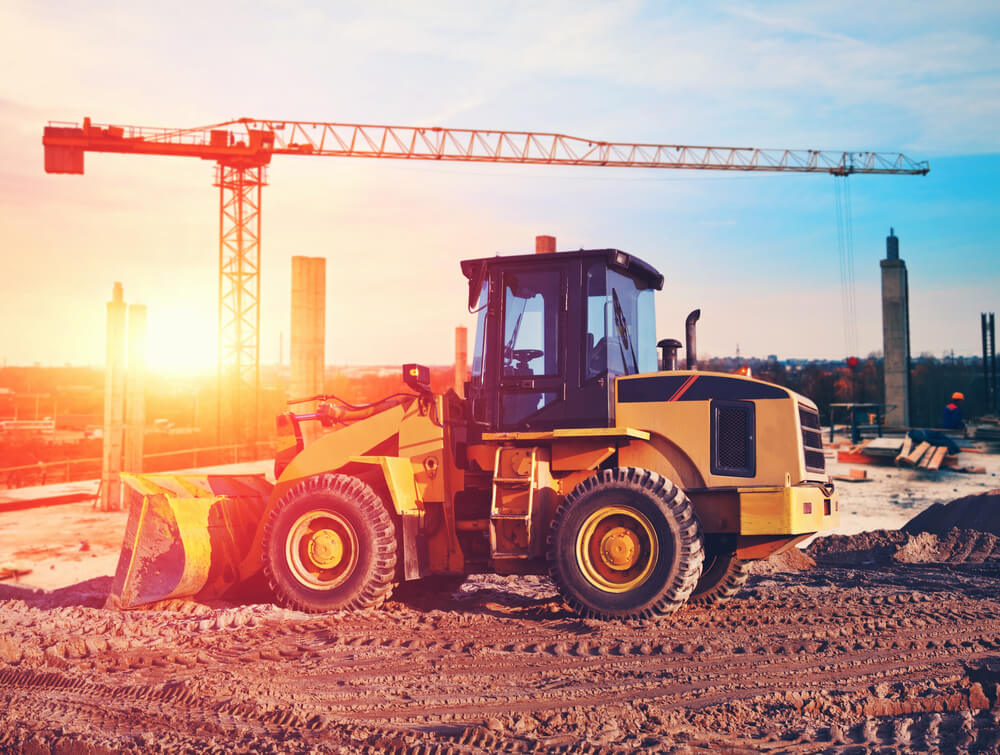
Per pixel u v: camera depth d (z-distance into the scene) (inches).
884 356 1750.7
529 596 316.8
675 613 267.6
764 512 254.5
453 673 210.4
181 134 2046.0
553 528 264.5
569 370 281.3
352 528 282.4
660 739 164.4
